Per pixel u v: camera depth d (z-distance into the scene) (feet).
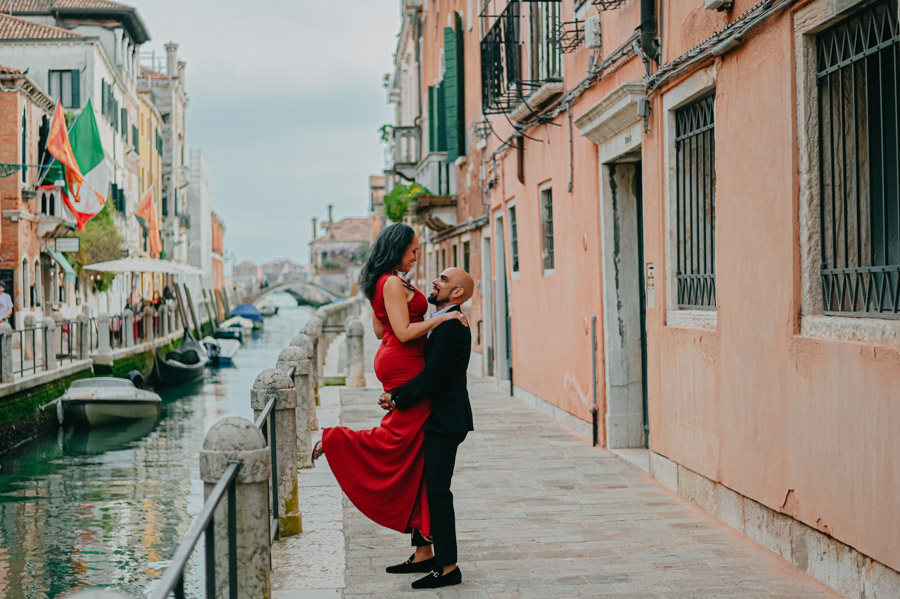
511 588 16.89
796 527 17.81
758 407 19.21
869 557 15.08
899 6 14.14
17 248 93.76
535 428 36.22
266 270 631.15
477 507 23.26
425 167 72.02
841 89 16.58
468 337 16.71
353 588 16.98
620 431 31.01
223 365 134.31
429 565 17.80
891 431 14.26
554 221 38.04
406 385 16.58
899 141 14.83
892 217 15.30
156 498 47.19
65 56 124.06
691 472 23.27
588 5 32.12
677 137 24.53
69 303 112.68
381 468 16.83
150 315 115.85
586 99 32.42
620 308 31.04
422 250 100.63
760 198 18.97
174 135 210.79
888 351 14.34
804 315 17.40
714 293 22.48
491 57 42.29
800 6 17.16
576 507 23.12
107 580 32.60
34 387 67.77
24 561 35.04
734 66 20.15
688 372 23.25
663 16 24.48
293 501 20.68
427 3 83.20
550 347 39.24
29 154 99.04
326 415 39.96
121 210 145.38
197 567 27.91
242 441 13.80
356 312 172.35
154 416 76.13
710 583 16.96
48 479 52.70
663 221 24.93
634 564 18.26
